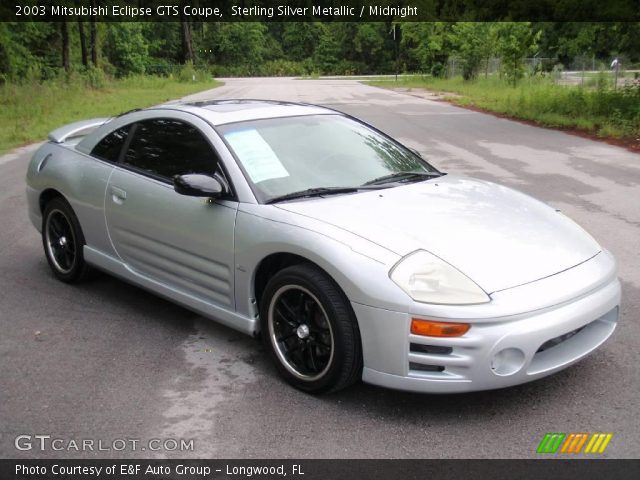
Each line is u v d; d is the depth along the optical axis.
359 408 3.34
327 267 3.23
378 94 32.38
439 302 3.00
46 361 3.93
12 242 6.53
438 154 11.80
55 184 5.09
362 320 3.15
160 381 3.66
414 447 2.98
